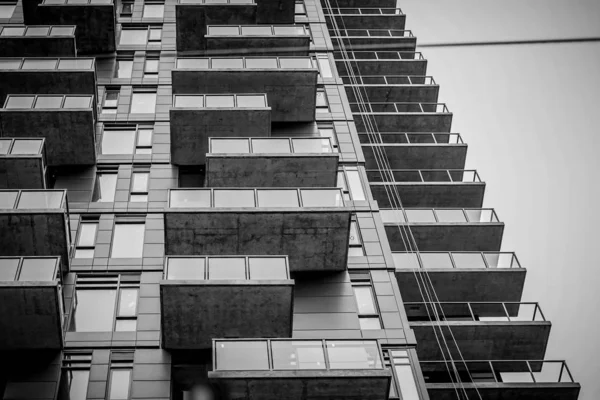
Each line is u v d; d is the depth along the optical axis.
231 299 22.30
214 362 20.50
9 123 28.16
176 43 36.25
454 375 30.95
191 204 25.12
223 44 34.81
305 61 32.81
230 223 24.83
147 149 30.56
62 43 33.00
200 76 31.62
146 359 22.72
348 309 25.06
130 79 34.12
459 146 39.31
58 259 22.34
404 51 49.78
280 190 25.73
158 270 25.33
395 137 42.56
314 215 24.97
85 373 22.41
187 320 22.55
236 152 27.53
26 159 25.98
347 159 31.28
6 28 33.44
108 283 24.89
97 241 26.22
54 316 21.80
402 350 24.39
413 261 32.25
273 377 20.12
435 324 29.73
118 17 37.94
